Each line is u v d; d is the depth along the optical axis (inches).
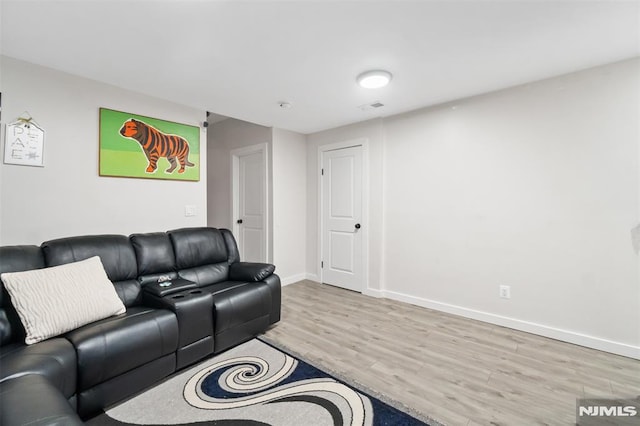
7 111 81.0
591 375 74.9
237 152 175.2
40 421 34.9
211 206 196.9
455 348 89.6
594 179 88.0
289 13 61.7
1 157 80.4
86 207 95.2
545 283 96.9
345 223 153.0
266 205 159.0
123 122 102.8
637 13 61.9
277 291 106.7
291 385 71.6
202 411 62.8
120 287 83.4
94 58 81.1
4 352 55.5
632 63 81.9
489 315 108.4
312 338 97.0
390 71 89.0
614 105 84.5
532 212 98.8
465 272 114.2
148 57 80.5
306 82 97.0
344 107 122.0
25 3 57.8
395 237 134.8
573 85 90.5
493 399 66.1
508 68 87.6
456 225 116.0
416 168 126.6
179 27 66.7
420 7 60.1
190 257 104.3
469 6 59.8
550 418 60.2
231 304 88.7
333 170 157.9
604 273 87.0
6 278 62.4
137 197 107.0
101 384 60.8
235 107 122.0
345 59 81.8
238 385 71.8
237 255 121.0
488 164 107.5
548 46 75.5
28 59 81.8
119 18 63.1
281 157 159.5
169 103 115.3
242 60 82.2
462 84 99.0
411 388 70.2
